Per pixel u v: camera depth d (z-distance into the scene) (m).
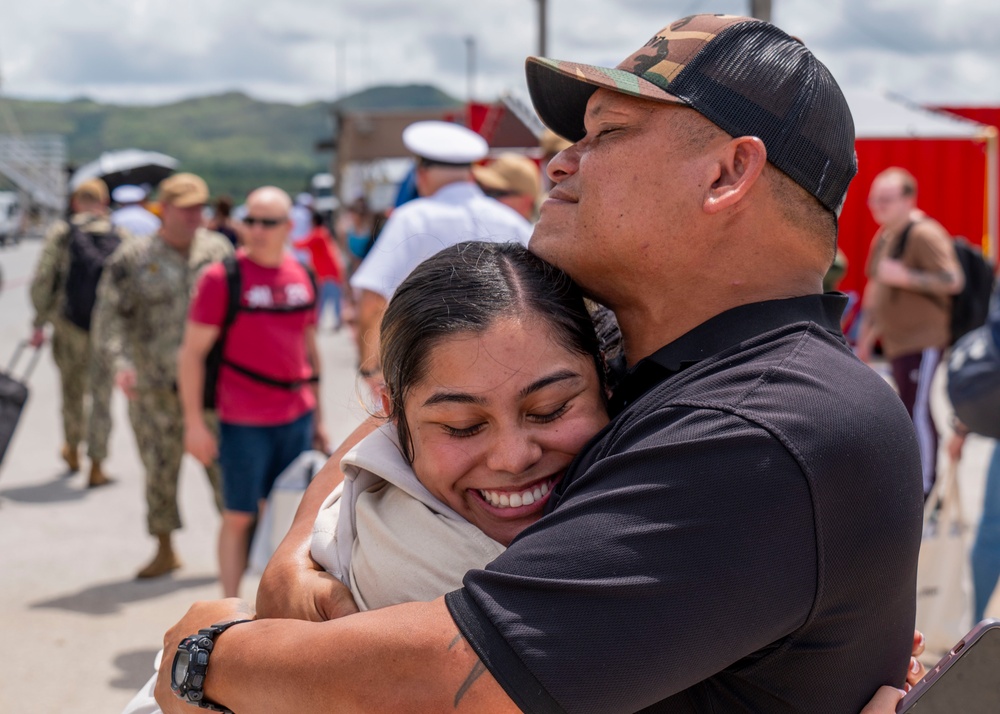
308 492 1.70
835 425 1.17
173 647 1.48
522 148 10.61
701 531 1.12
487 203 3.99
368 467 1.43
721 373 1.25
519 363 1.32
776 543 1.12
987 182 11.56
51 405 9.67
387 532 1.38
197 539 5.74
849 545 1.16
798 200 1.35
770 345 1.27
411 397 1.37
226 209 10.34
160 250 4.96
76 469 7.20
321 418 4.56
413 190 5.52
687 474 1.14
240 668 1.28
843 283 11.49
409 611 1.18
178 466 5.09
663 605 1.11
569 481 1.32
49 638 4.33
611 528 1.14
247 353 4.16
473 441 1.36
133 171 11.54
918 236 5.81
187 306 4.96
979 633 1.19
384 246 3.75
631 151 1.36
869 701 1.25
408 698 1.13
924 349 5.84
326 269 14.60
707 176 1.32
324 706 1.19
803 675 1.21
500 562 1.17
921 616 3.60
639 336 1.46
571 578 1.12
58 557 5.39
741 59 1.34
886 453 1.20
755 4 7.77
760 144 1.31
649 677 1.11
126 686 3.90
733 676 1.23
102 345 4.95
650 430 1.22
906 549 1.21
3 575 5.10
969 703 1.20
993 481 3.90
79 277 6.68
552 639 1.10
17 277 25.66
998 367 3.56
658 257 1.36
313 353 4.48
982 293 5.84
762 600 1.12
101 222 6.88
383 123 23.02
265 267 4.21
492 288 1.35
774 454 1.13
